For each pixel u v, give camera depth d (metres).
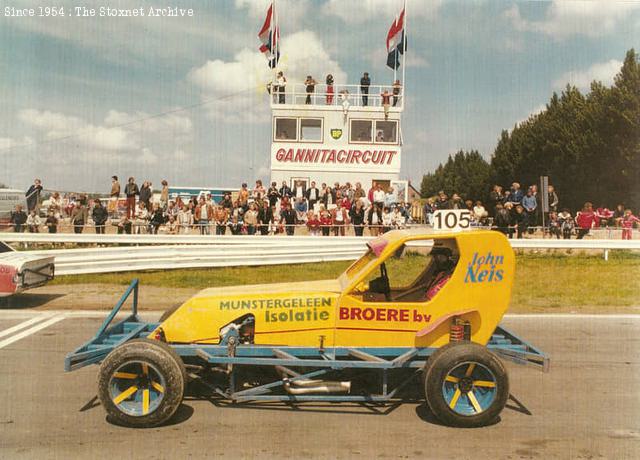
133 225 16.52
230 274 13.54
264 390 5.12
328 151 21.41
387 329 5.14
